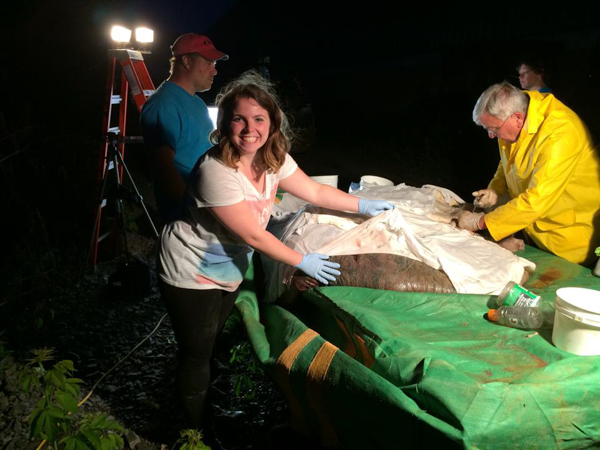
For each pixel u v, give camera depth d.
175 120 3.35
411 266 2.71
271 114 2.25
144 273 4.79
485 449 1.77
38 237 4.89
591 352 2.07
